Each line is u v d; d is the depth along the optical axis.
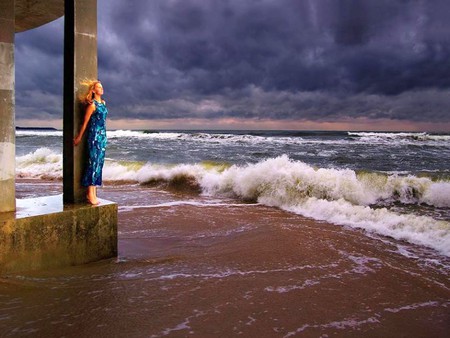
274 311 3.72
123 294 4.00
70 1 4.86
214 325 3.39
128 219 7.73
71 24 4.86
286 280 4.55
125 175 14.33
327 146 31.70
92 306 3.70
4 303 3.70
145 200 10.15
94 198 5.14
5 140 4.51
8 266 4.21
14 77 4.56
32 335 3.13
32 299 3.81
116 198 10.42
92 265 4.87
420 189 10.28
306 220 7.91
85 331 3.22
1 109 4.45
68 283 4.24
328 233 6.80
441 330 3.45
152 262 5.09
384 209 7.83
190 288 4.22
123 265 4.91
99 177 5.14
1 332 3.16
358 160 21.06
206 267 4.96
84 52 4.96
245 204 9.80
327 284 4.47
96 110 5.00
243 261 5.23
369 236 6.65
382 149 28.59
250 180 10.61
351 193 9.88
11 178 4.59
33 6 5.72
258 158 21.83
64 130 5.07
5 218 4.23
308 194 9.84
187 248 5.80
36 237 4.40
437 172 15.46
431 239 6.31
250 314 3.64
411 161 20.66
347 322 3.55
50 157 17.36
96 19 5.07
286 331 3.34
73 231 4.73
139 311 3.62
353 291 4.28
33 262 4.40
